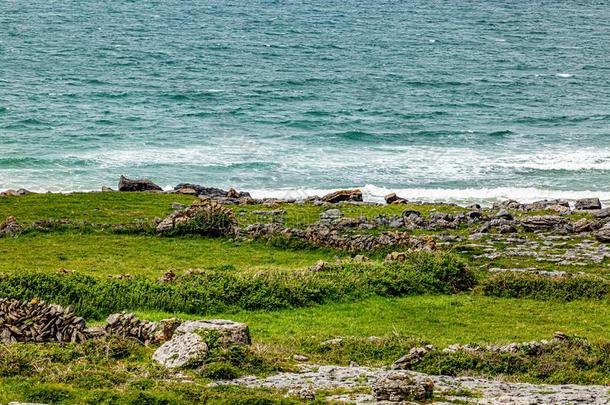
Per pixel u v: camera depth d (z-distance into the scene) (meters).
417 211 75.38
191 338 36.19
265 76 193.62
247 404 29.44
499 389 32.94
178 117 146.25
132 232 67.00
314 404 29.50
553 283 54.41
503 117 154.62
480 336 45.12
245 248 64.19
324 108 158.38
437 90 183.50
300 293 51.41
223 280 51.81
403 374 31.66
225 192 87.38
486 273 58.12
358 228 70.12
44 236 65.75
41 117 140.12
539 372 36.69
